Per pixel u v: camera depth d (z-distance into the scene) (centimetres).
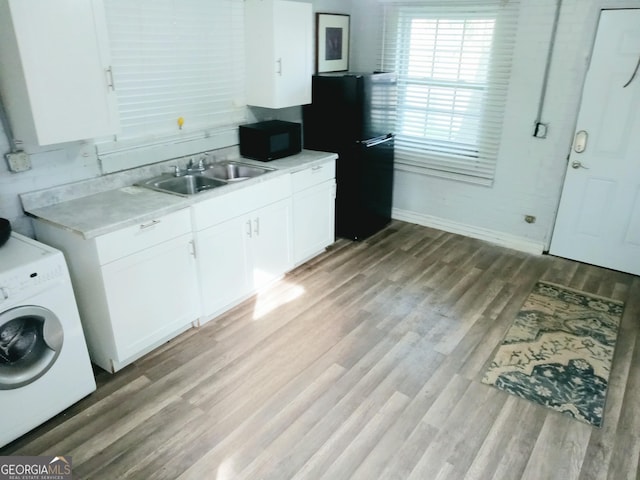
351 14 457
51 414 226
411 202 483
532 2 360
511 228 427
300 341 290
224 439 218
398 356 277
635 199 359
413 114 450
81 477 198
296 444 215
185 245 276
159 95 307
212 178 321
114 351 253
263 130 349
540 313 321
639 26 325
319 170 375
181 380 256
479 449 213
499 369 266
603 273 380
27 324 214
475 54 399
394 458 208
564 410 235
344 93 388
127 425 225
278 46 342
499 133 406
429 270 384
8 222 228
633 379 258
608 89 348
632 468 202
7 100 233
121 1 271
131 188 296
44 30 216
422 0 412
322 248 409
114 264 240
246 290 330
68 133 237
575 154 374
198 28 318
